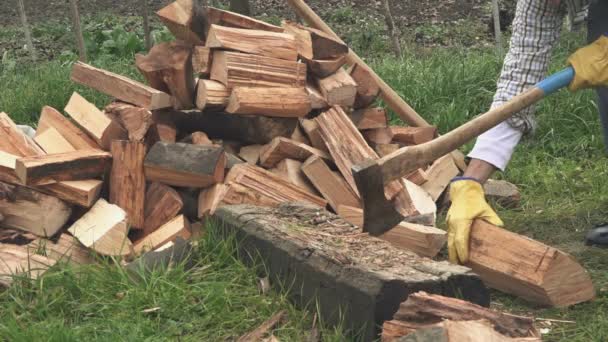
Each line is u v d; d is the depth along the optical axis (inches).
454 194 172.7
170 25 209.5
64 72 355.6
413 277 141.6
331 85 215.8
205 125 215.3
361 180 150.6
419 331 116.8
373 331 138.9
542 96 167.6
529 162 271.0
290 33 217.6
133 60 429.4
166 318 156.9
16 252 176.9
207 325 155.9
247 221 176.9
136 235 198.8
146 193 198.8
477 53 414.6
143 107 205.5
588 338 150.3
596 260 191.2
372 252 155.6
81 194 186.9
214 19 209.8
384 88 239.1
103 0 653.9
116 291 164.1
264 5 627.5
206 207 194.1
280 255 163.8
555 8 179.5
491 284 171.0
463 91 319.9
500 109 165.2
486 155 177.5
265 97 201.0
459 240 166.4
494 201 237.3
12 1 665.0
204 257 179.0
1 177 188.5
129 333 148.3
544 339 151.2
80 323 155.6
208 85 201.3
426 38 535.8
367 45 510.9
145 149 196.2
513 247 162.4
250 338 150.3
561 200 239.5
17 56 503.2
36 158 187.2
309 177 204.8
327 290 150.1
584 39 398.9
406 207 203.9
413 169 157.6
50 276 166.1
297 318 154.6
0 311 159.6
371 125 227.8
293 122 211.3
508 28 533.3
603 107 194.9
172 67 206.2
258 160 212.5
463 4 614.9
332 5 623.8
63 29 547.5
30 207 187.3
